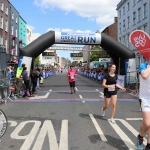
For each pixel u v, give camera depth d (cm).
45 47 1648
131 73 1534
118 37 4384
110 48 1717
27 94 1167
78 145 432
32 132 517
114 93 627
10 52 3638
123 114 737
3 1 3288
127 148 417
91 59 5944
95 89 1628
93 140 463
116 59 1944
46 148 414
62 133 512
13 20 3859
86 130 538
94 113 750
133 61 1689
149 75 345
